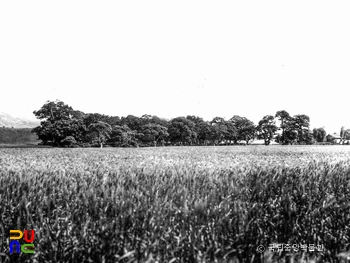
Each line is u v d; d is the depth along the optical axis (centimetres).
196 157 2495
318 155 2884
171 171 928
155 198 533
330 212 545
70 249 439
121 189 586
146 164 1472
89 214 498
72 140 7181
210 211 497
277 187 655
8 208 555
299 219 529
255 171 826
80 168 1288
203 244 438
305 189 637
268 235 489
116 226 438
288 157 2498
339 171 797
